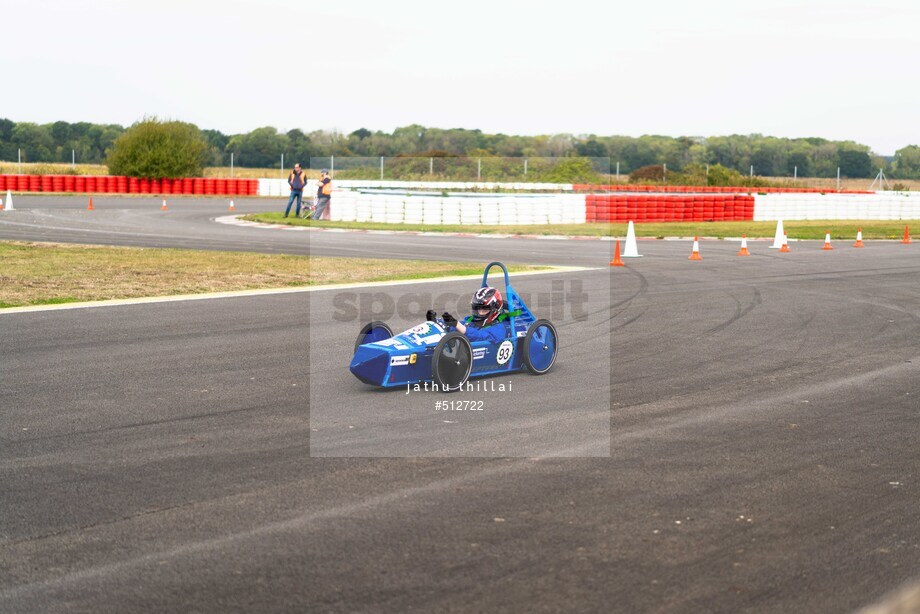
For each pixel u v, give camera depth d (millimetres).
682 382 11039
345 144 74188
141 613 5129
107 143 123500
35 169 75125
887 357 12711
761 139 114688
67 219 37062
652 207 41906
